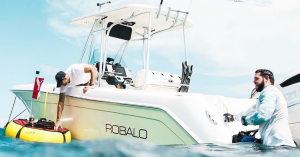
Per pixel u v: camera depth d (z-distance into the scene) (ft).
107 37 15.35
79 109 13.17
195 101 9.74
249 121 9.12
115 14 16.12
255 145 8.95
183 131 9.57
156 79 14.71
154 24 18.10
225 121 11.06
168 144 9.81
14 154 8.70
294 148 8.36
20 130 12.29
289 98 12.14
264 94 9.23
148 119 10.43
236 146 8.77
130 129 10.96
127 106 11.07
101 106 12.10
